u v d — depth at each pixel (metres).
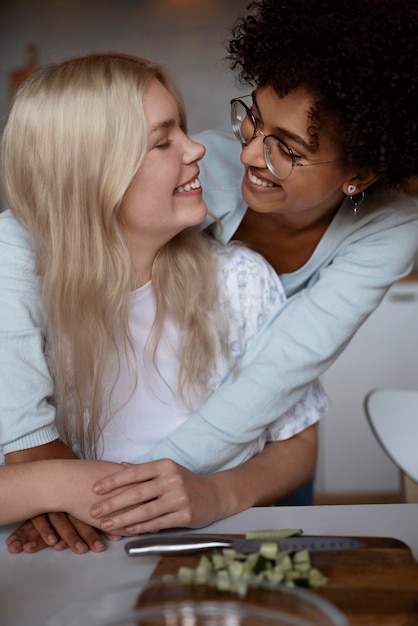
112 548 1.06
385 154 1.22
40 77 1.22
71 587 0.94
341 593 0.84
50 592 0.93
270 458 1.37
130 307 1.33
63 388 1.30
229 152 1.52
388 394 1.75
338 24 1.18
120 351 1.33
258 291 1.45
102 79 1.18
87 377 1.29
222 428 1.30
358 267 1.38
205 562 0.86
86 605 0.74
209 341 1.37
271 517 1.16
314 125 1.21
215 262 1.42
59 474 1.12
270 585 0.75
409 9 1.20
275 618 0.70
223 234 1.47
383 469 3.50
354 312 1.37
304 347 1.34
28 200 1.25
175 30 4.40
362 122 1.19
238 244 1.49
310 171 1.26
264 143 1.25
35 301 1.27
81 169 1.20
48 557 1.04
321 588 0.85
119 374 1.33
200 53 4.39
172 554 0.97
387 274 1.39
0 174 1.29
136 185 1.21
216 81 4.39
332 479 3.51
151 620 0.71
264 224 1.51
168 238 1.29
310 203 1.32
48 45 4.44
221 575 0.78
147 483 1.10
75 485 1.12
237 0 4.36
